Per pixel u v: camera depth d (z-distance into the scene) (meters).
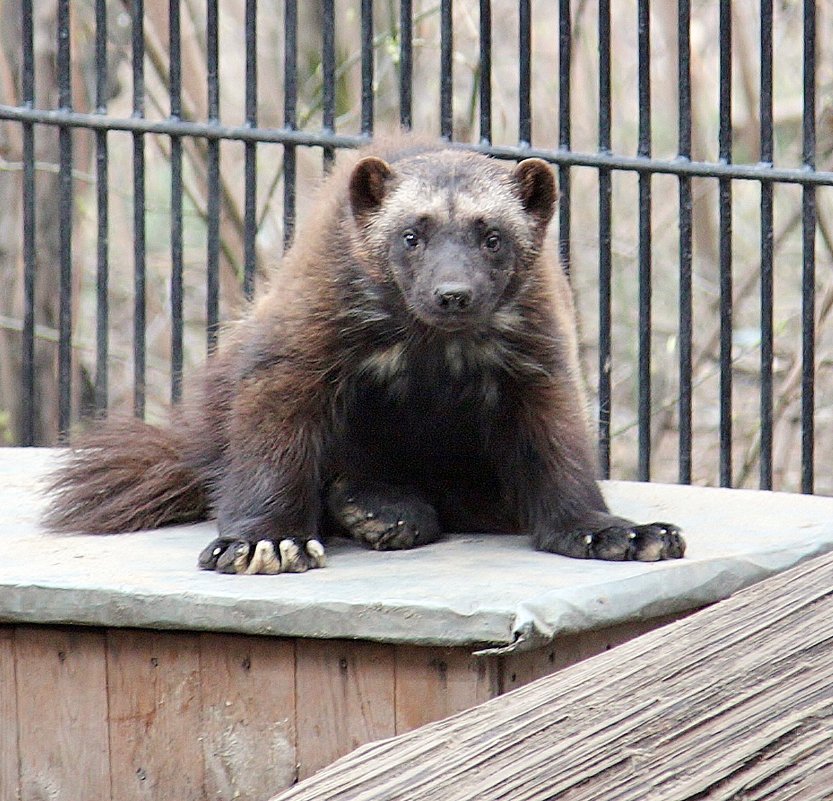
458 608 7.23
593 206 25.45
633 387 24.61
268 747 7.69
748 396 24.31
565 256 13.98
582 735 4.75
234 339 9.55
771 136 13.79
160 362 26.08
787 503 10.48
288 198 14.35
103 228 14.77
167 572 8.16
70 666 7.93
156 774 7.88
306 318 8.81
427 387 9.35
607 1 13.80
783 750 4.51
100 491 9.59
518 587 7.60
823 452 22.59
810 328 13.93
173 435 9.87
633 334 25.09
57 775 8.02
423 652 7.40
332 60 14.21
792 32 25.77
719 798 4.41
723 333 14.02
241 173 24.03
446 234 8.84
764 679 4.84
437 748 4.84
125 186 27.14
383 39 21.56
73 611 7.75
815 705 4.66
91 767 7.96
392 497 9.11
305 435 8.77
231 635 7.68
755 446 21.23
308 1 23.92
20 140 21.86
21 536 9.37
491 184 9.13
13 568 8.23
